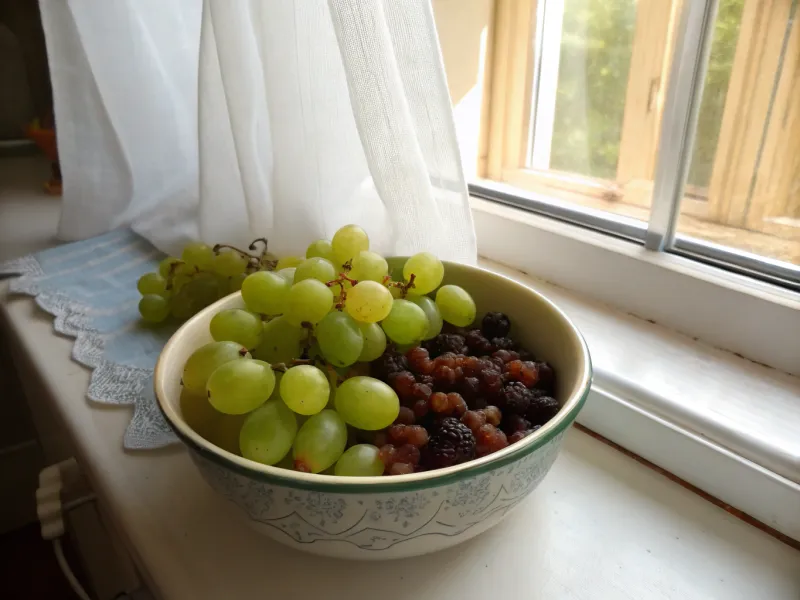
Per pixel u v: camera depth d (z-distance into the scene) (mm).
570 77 460
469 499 218
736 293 362
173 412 240
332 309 298
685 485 316
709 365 363
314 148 400
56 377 382
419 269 324
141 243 551
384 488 204
